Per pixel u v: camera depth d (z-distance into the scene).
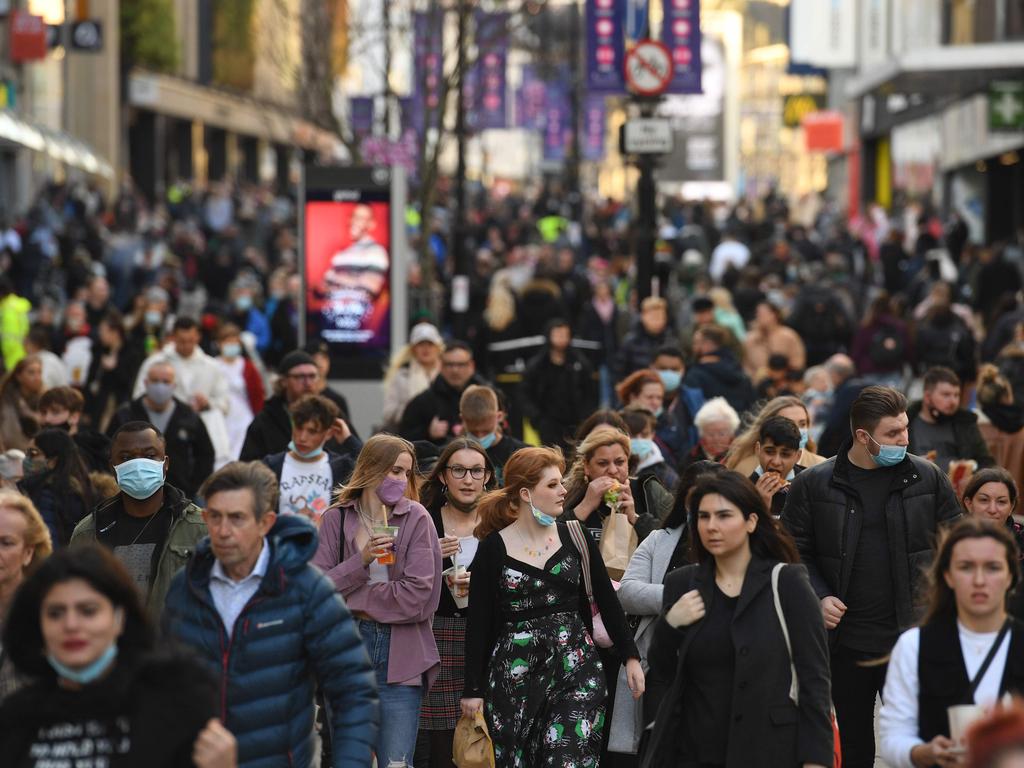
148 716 16.42
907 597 27.64
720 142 173.12
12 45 140.62
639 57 67.69
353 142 95.88
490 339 69.94
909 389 73.31
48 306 73.44
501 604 27.02
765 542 22.94
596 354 74.06
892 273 109.81
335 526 28.33
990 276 90.88
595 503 30.27
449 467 30.39
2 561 22.98
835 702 28.20
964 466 34.28
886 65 107.94
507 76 149.00
